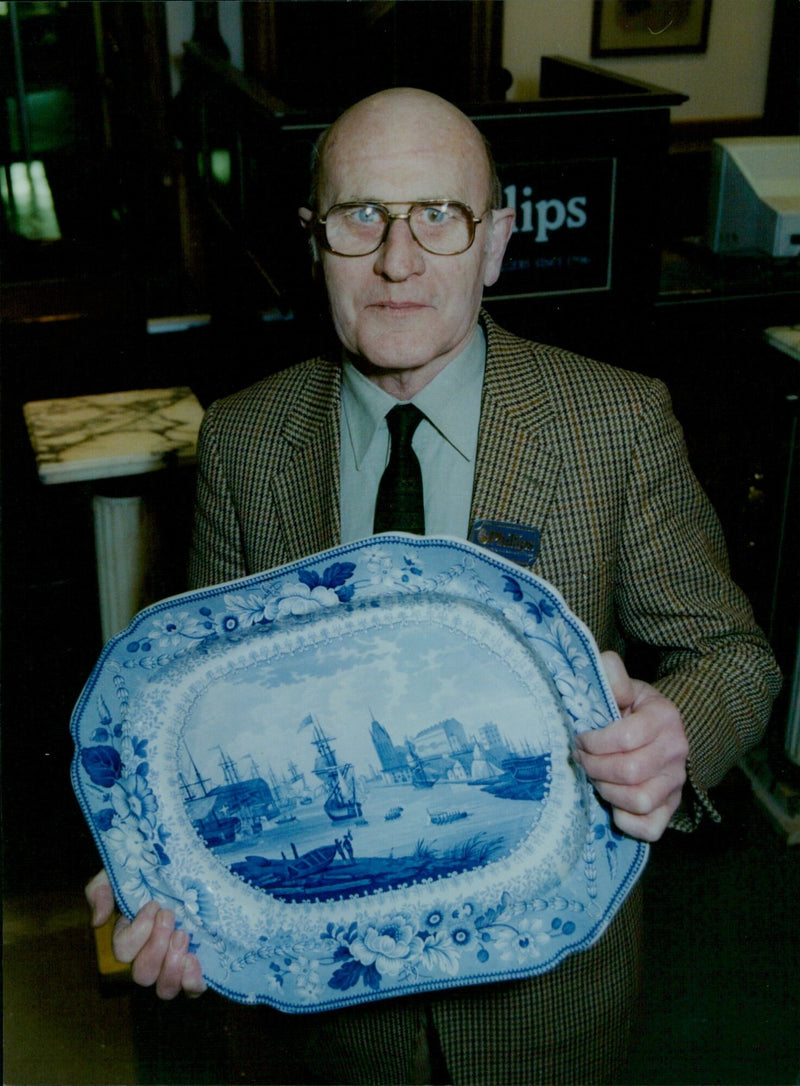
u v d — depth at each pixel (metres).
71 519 3.31
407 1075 1.48
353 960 1.20
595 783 1.11
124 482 2.50
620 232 2.82
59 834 2.66
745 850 2.67
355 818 1.23
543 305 2.86
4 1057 2.12
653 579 1.35
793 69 4.85
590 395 1.33
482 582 1.20
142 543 2.58
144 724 1.24
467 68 4.06
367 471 1.37
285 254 2.65
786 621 2.76
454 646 1.24
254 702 1.25
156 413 2.65
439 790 1.23
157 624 1.23
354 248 1.22
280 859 1.23
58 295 4.17
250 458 1.44
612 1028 1.46
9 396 3.82
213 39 4.31
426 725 1.24
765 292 3.07
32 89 5.21
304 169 2.53
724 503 3.01
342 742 1.24
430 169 1.18
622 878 1.16
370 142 1.19
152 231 4.70
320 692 1.25
